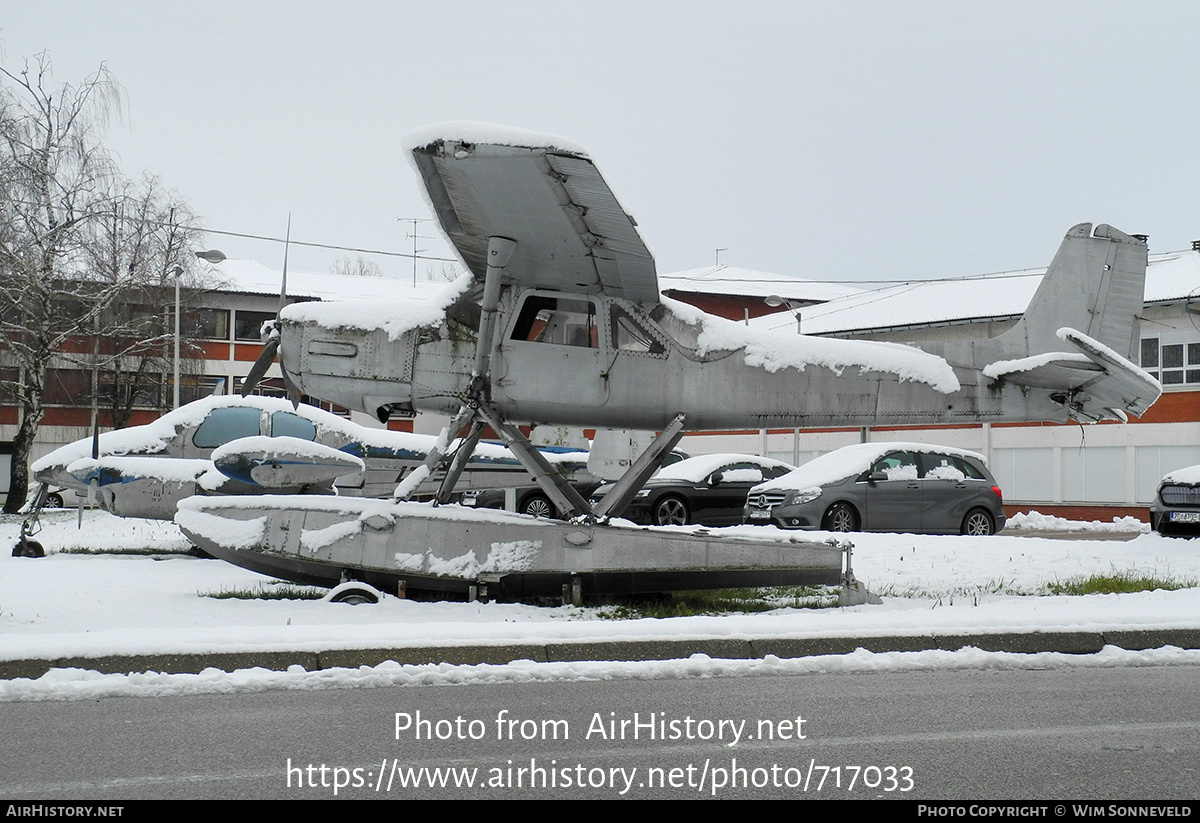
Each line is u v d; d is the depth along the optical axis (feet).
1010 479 103.45
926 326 103.30
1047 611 27.50
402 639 23.00
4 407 138.51
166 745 16.05
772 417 33.58
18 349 100.12
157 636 22.71
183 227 123.95
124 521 74.69
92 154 104.63
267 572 33.71
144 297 121.90
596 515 31.99
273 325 33.78
